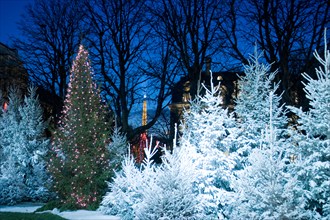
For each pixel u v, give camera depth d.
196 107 14.62
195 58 31.22
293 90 27.45
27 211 18.12
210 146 11.28
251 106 13.15
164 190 10.41
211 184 11.12
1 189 21.17
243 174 9.95
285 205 8.96
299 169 9.69
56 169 18.44
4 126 23.34
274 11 26.64
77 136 18.47
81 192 17.81
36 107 23.75
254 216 9.34
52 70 37.56
